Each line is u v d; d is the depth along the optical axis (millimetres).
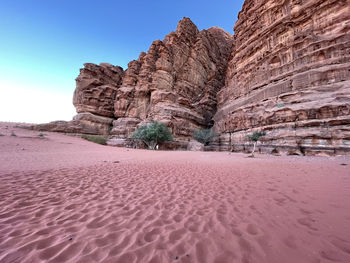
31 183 4332
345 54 16703
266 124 20953
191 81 47562
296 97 18969
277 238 2021
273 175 5703
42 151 13008
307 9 19953
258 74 25750
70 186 4262
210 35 56375
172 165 8469
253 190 4035
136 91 41812
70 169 6332
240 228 2295
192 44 49500
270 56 23828
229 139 28547
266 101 22672
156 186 4523
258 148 20953
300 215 2574
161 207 3086
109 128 41031
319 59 18406
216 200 3441
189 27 49875
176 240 2049
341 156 12273
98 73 42438
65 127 34094
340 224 2230
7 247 1804
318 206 2863
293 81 19812
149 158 11961
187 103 40656
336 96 15445
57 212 2760
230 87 33781
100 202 3281
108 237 2082
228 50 62219
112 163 8453
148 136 29531
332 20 18125
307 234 2059
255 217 2602
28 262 1603
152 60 43688
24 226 2270
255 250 1833
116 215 2721
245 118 24766
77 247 1858
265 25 25406
